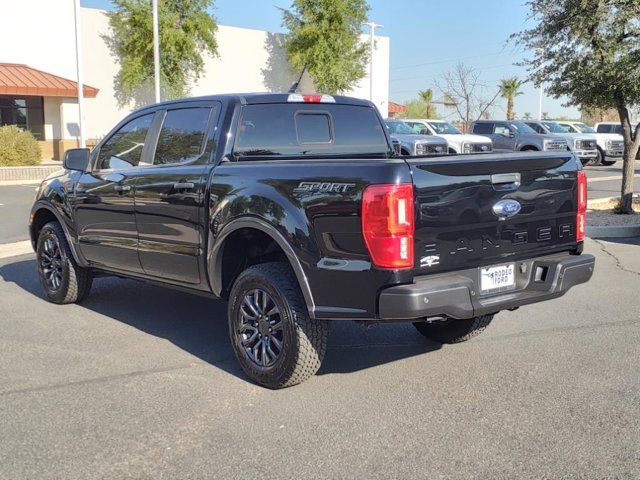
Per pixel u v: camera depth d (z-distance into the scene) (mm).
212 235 5000
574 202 4984
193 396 4625
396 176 4016
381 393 4680
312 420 4234
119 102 32938
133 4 31094
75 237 6645
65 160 6426
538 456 3734
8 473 3584
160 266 5676
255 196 4656
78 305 7109
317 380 4938
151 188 5574
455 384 4844
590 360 5328
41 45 29094
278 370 4613
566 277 4746
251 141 5312
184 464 3684
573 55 12766
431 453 3785
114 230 6098
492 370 5129
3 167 21547
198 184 5145
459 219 4277
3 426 4148
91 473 3590
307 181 4395
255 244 5203
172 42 31547
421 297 4023
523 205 4613
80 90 23984
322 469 3619
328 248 4262
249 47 36969
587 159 27562
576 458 3703
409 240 4062
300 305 4500
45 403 4500
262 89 37812
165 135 5742
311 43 36000
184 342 5844
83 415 4312
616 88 12391
